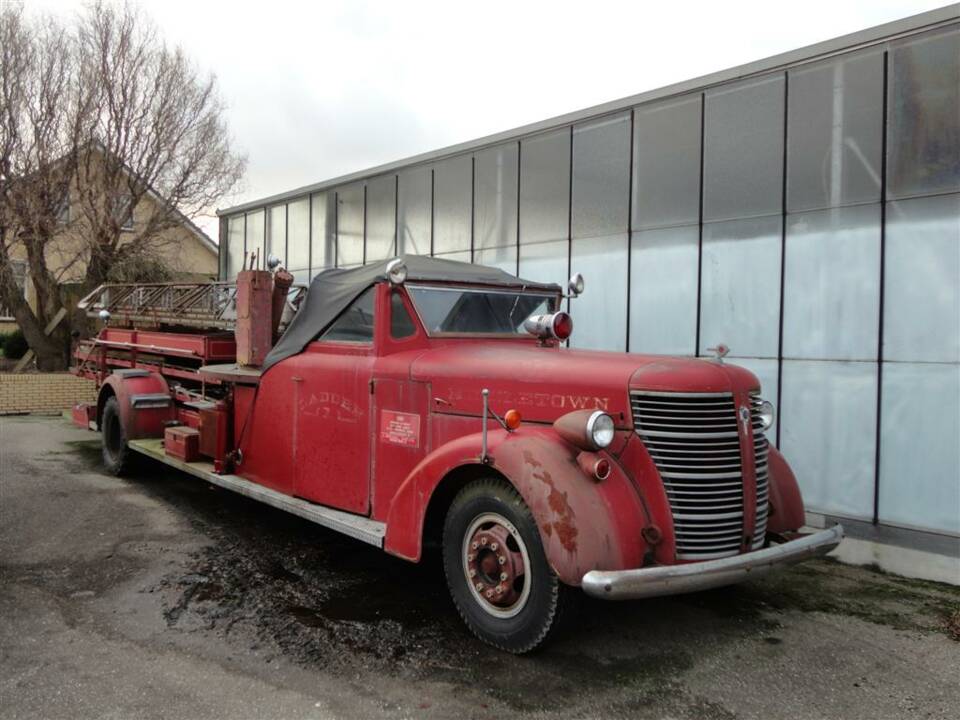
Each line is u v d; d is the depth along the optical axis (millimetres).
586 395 3730
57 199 15094
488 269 5465
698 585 3342
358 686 3367
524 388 3934
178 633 3895
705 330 6699
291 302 6109
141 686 3305
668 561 3488
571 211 7852
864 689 3521
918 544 5348
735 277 6492
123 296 9102
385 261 5156
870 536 5578
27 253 15625
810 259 6016
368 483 4602
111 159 15273
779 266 6203
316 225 11766
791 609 4574
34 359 16172
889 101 5566
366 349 4680
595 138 7625
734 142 6492
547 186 8117
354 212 10969
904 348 5484
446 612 4285
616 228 7418
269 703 3193
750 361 6391
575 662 3686
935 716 3277
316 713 3121
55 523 5949
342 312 4914
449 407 4172
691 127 6805
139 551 5289
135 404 7516
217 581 4723
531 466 3477
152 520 6137
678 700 3346
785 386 6152
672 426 3562
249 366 5840
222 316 6996
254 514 6414
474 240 8992
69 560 5043
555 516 3336
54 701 3150
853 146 5766
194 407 7105
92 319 15320
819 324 5949
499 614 3711
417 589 4660
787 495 4305
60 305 15836
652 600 4641
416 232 9852
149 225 16000
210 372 6027
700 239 6730
